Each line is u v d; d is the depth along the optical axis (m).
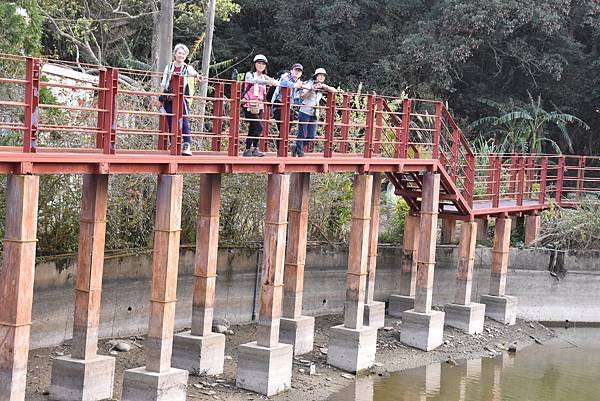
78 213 19.95
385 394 18.95
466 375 21.33
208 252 17.80
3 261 12.95
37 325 18.78
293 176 19.84
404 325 22.70
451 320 24.81
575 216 28.84
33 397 15.90
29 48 22.25
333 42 41.16
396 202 27.92
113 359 15.91
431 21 39.16
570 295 28.28
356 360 19.84
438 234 28.67
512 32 39.12
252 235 23.86
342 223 25.94
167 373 15.52
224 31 41.72
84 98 20.58
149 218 21.64
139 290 20.78
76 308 15.53
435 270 26.86
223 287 22.59
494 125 39.69
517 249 27.84
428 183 22.44
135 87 22.16
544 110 40.94
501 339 25.05
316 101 18.97
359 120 26.97
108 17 33.88
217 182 17.77
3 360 12.95
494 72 42.00
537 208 28.69
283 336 20.14
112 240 20.91
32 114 12.92
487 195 26.12
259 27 42.72
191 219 22.25
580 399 20.34
